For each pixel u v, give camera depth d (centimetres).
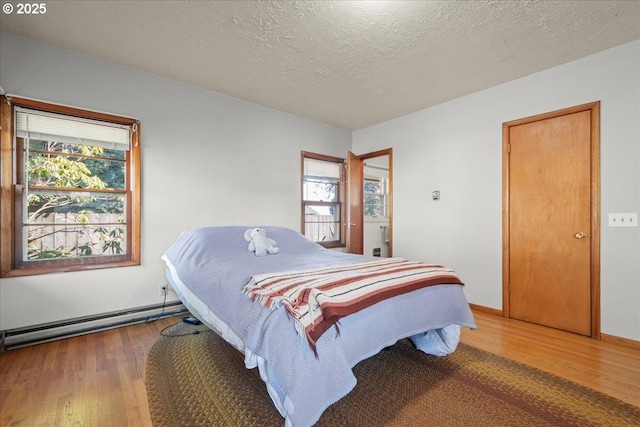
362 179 451
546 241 267
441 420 139
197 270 213
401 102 344
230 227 281
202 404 150
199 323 264
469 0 177
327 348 125
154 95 281
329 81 290
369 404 151
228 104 330
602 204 237
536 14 189
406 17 193
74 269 239
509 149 290
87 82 248
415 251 372
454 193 333
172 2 182
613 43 225
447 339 200
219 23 202
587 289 245
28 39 224
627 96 226
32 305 222
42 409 146
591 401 154
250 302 149
